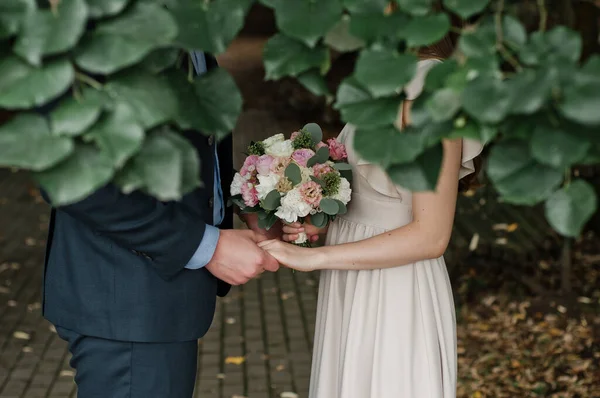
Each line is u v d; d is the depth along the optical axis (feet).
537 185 3.93
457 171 7.53
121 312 7.63
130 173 3.97
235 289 20.16
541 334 16.57
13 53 3.79
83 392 7.93
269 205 7.90
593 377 14.98
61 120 3.71
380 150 4.03
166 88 4.01
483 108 3.72
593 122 3.57
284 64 4.28
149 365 7.75
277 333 17.88
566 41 3.78
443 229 7.61
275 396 15.30
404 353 8.09
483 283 18.51
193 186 4.14
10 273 20.93
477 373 15.38
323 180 7.85
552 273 18.69
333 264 7.72
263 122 35.73
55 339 17.48
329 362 8.59
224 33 4.12
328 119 34.86
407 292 8.11
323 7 4.08
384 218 8.04
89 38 3.84
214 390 15.46
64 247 7.90
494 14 3.96
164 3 4.16
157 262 7.38
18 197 27.22
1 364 16.33
